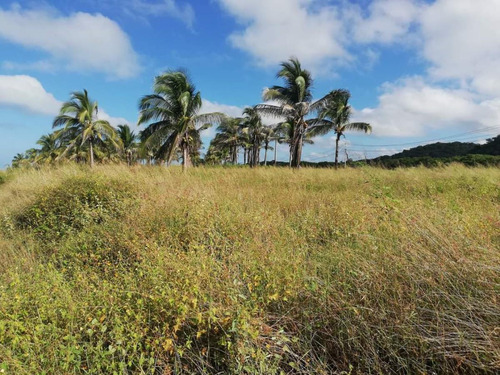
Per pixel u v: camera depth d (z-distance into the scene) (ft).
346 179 33.99
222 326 7.23
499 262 7.86
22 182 32.37
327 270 9.30
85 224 16.85
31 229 17.81
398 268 8.38
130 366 6.82
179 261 9.86
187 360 7.11
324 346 7.34
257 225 13.65
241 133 121.60
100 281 9.83
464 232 9.68
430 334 6.78
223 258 10.64
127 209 17.88
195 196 17.66
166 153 53.42
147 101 49.65
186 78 49.57
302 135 59.11
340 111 67.97
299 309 8.04
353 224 12.90
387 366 6.70
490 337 6.30
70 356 6.29
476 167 41.65
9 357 6.09
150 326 7.61
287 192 23.65
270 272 9.02
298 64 56.39
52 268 11.25
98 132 66.23
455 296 7.20
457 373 6.19
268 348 6.87
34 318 7.65
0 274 11.51
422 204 15.15
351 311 7.54
